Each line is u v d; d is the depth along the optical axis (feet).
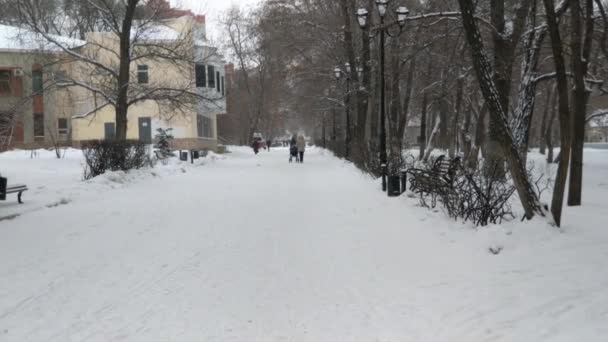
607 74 65.00
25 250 26.07
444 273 21.50
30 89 110.63
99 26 103.40
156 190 51.88
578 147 36.81
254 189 52.65
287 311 17.66
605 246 23.77
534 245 24.04
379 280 20.97
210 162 95.55
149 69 100.83
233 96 207.21
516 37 44.09
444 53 74.95
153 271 22.39
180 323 16.56
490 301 18.02
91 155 59.52
